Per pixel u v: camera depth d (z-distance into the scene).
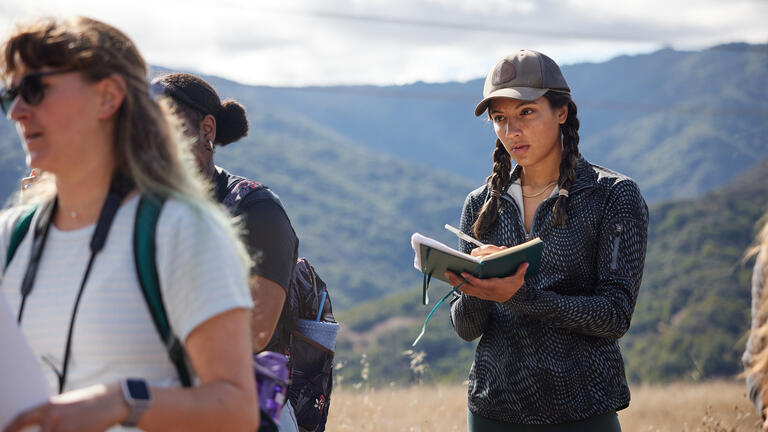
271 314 2.66
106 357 1.62
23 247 1.79
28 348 1.52
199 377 1.59
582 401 2.90
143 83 1.72
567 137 3.06
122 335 1.62
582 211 2.97
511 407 2.97
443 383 11.07
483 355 3.10
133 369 1.63
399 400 8.42
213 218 1.68
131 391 1.46
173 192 1.66
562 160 3.04
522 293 2.79
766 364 2.23
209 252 1.61
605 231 2.94
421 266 2.88
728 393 10.09
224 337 1.58
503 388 2.99
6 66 1.65
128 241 1.63
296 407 2.93
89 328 1.63
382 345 52.19
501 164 3.23
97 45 1.64
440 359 43.31
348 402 7.27
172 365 1.66
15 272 1.77
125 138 1.68
